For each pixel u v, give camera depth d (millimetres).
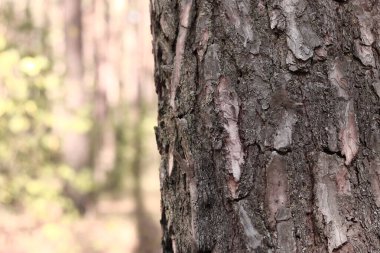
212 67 1329
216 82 1324
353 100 1301
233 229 1299
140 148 12102
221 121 1315
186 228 1337
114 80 14344
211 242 1305
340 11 1321
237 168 1304
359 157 1292
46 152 6668
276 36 1319
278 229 1287
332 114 1299
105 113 12195
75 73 7234
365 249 1272
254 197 1299
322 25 1315
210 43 1337
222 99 1318
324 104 1301
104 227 7391
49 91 6480
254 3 1331
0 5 6949
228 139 1311
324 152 1295
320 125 1298
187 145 1331
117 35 14469
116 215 8016
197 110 1336
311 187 1291
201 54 1342
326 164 1292
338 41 1313
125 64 15078
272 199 1294
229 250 1298
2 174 6484
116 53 14484
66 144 7461
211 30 1340
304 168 1295
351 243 1274
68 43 7391
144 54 16203
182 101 1354
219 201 1310
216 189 1312
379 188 1285
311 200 1289
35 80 6148
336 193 1287
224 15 1336
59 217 6887
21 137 6414
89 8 12875
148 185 10359
